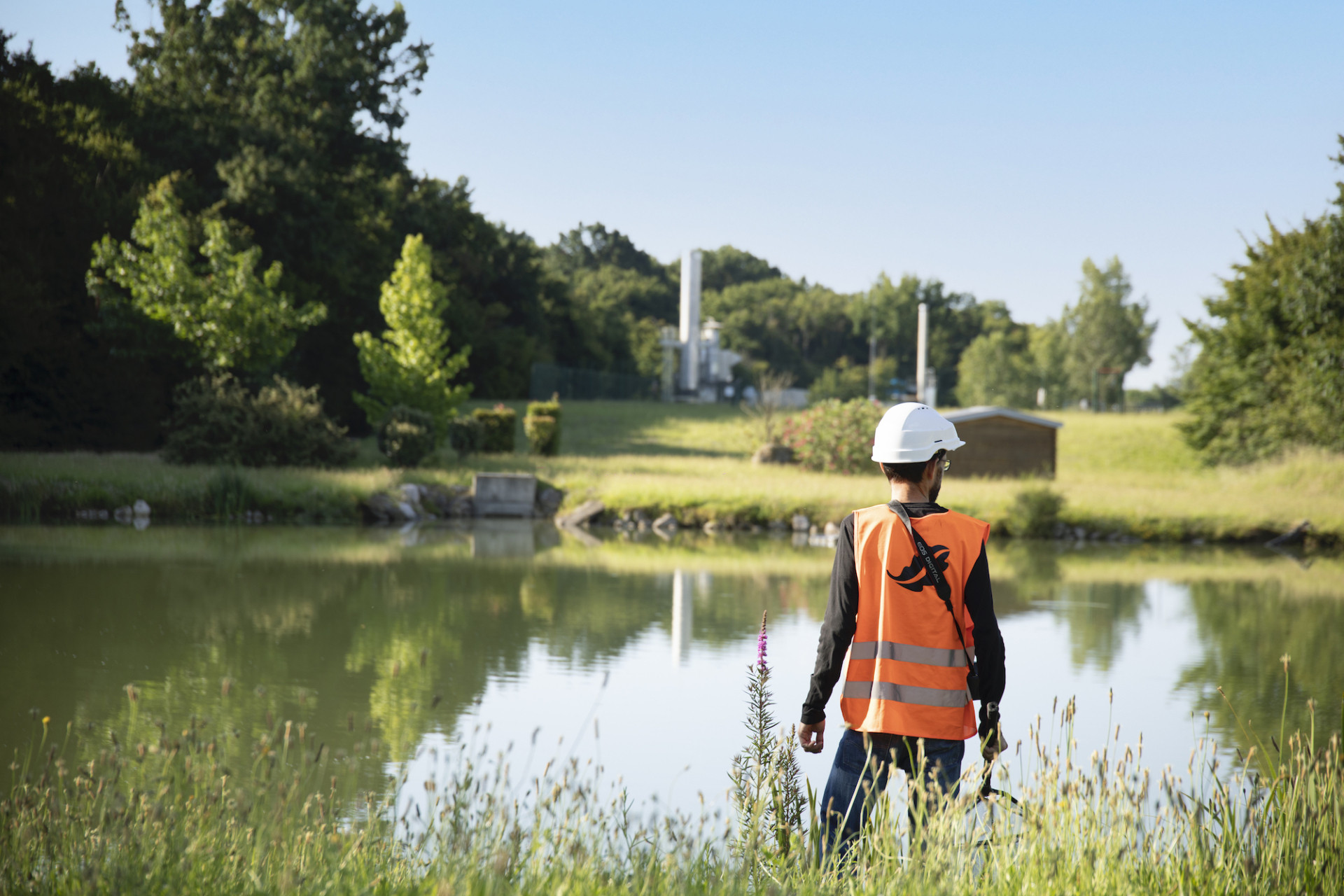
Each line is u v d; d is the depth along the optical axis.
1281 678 7.55
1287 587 12.83
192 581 11.05
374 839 3.43
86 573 11.36
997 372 92.00
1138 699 6.89
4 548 13.12
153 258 27.05
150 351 27.09
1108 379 83.00
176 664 7.27
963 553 2.98
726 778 5.00
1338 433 27.09
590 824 3.38
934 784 2.83
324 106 42.03
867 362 122.06
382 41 44.50
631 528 20.08
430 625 9.04
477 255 56.91
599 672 7.38
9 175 27.14
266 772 4.20
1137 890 2.83
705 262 138.50
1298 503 21.19
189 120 37.88
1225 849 3.13
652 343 87.25
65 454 23.19
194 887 2.72
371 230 44.59
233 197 35.03
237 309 27.08
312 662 7.45
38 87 31.78
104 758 3.69
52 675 6.85
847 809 3.04
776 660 7.92
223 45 42.28
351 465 24.81
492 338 53.81
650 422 42.06
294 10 43.06
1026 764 4.95
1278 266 29.03
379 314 41.56
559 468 26.59
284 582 11.27
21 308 24.30
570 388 53.03
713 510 20.42
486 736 5.70
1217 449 31.03
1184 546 18.77
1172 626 9.75
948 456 3.15
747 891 2.82
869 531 3.05
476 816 3.41
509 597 10.76
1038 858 2.89
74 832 3.16
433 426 26.64
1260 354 29.48
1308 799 3.36
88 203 29.42
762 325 118.00
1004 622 9.95
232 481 18.88
